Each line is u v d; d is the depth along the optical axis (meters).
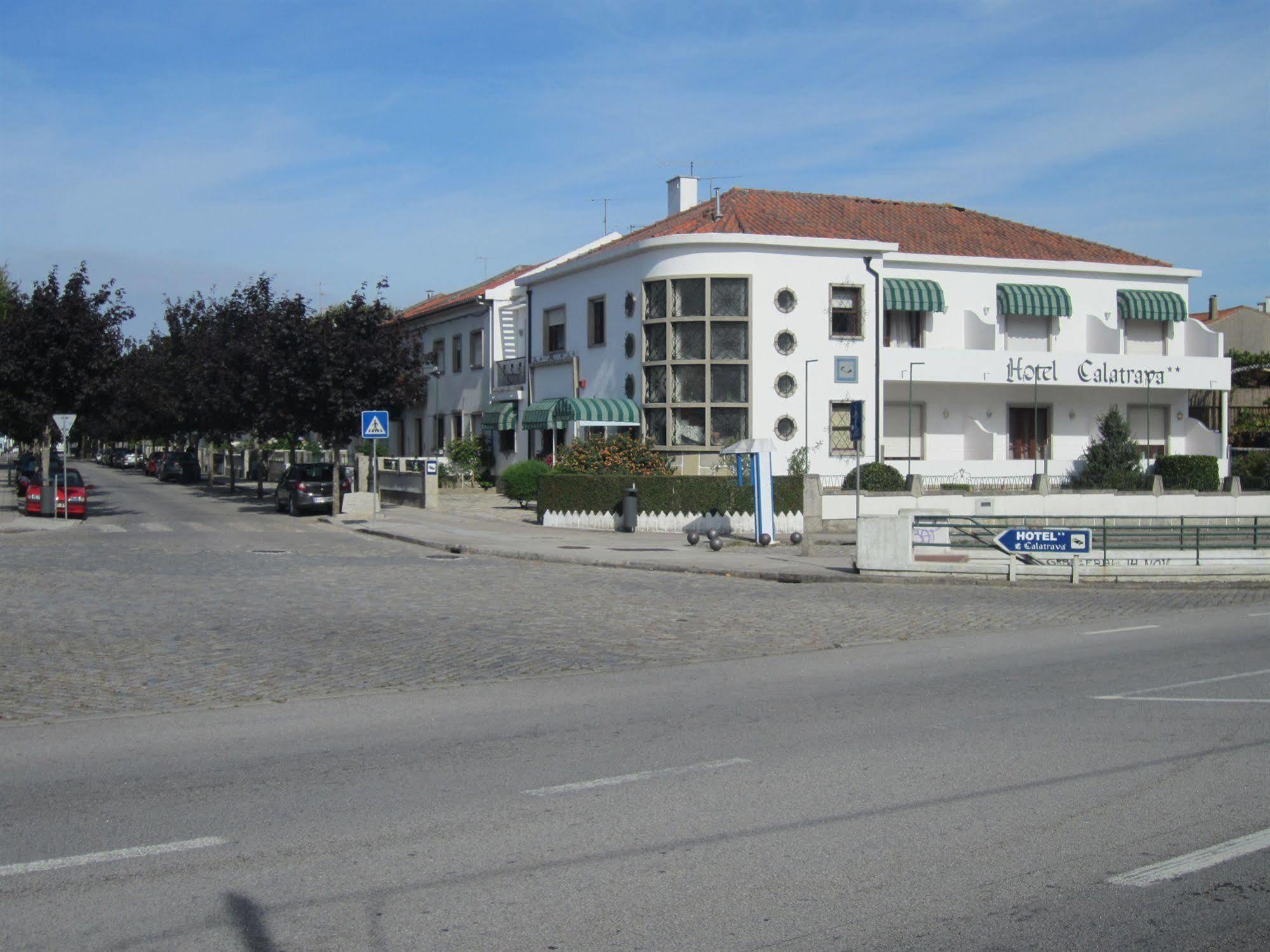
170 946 4.65
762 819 6.36
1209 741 8.20
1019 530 20.00
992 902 5.13
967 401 38.66
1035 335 39.72
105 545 25.58
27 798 6.80
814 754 7.83
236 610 15.55
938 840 5.99
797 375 34.66
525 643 13.16
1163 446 41.41
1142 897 5.19
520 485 36.06
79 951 4.59
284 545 26.55
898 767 7.48
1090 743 8.14
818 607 16.66
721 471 33.81
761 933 4.78
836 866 5.59
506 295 45.97
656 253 34.62
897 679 10.90
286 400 38.22
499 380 44.38
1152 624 15.16
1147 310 40.25
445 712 9.42
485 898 5.17
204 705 9.68
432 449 52.69
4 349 34.28
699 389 34.09
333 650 12.52
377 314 38.59
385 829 6.17
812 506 27.09
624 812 6.48
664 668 11.62
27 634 13.20
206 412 51.41
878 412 35.62
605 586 19.17
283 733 8.62
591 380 37.88
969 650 12.79
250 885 5.32
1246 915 4.99
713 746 8.12
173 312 60.81
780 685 10.64
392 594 17.66
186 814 6.47
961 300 38.31
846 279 35.28
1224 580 20.06
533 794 6.85
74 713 9.34
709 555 24.08
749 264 34.22
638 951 4.61
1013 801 6.69
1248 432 55.66
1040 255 40.03
